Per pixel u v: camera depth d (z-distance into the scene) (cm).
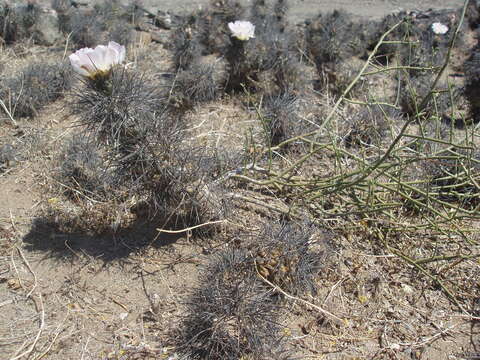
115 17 613
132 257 294
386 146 389
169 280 280
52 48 566
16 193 342
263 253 263
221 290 238
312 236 284
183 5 740
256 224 313
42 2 717
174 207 293
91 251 297
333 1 809
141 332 252
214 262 258
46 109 447
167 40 576
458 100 457
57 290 274
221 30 557
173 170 281
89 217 316
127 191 311
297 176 347
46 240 305
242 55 457
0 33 572
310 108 445
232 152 355
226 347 233
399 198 337
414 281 286
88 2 719
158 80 479
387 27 562
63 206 321
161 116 283
